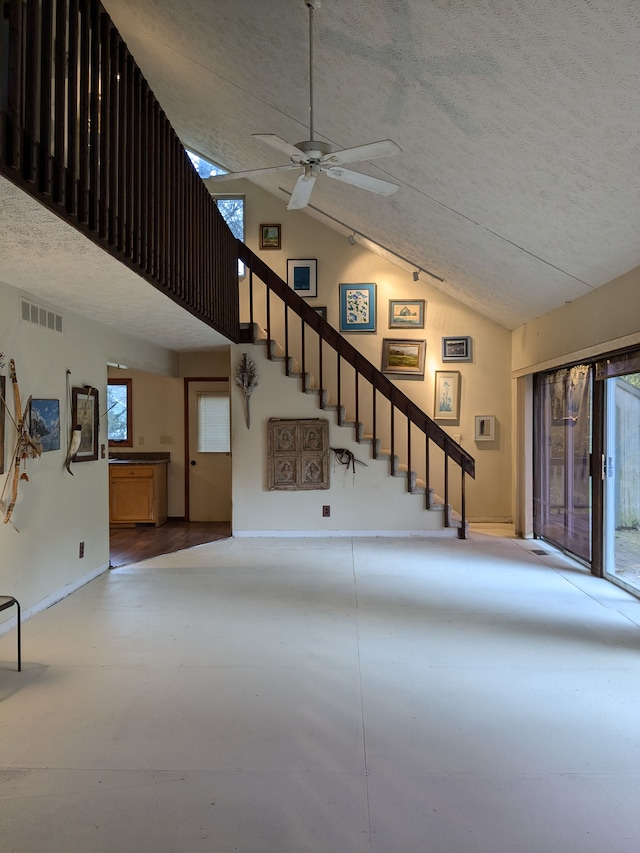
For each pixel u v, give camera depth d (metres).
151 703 2.60
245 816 1.85
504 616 3.76
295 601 4.09
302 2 3.04
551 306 5.46
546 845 1.72
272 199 7.28
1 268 3.13
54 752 2.21
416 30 2.79
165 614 3.82
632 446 4.23
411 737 2.31
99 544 4.88
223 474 7.63
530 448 6.32
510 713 2.51
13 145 1.99
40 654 3.15
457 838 1.75
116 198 2.92
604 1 2.13
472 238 4.89
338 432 6.31
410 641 3.33
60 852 1.69
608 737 2.32
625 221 3.41
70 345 4.37
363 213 5.85
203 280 4.70
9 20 2.01
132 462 7.15
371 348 7.25
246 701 2.61
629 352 4.09
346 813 1.86
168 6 3.91
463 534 6.23
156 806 1.90
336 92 3.75
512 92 2.87
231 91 4.71
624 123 2.69
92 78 2.62
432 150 3.81
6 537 3.52
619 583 4.41
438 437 6.29
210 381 7.60
